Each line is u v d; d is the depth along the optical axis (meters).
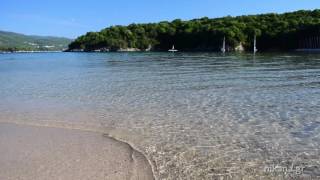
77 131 12.57
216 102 17.45
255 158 9.72
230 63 51.38
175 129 12.68
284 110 15.22
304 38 139.62
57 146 10.84
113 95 20.52
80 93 21.59
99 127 13.12
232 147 10.62
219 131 12.30
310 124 12.87
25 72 42.31
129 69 43.28
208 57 80.06
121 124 13.54
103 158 9.80
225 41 154.38
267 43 149.12
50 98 19.84
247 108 15.83
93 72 39.56
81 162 9.52
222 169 9.02
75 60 80.81
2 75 38.16
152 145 10.94
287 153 10.04
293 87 22.14
